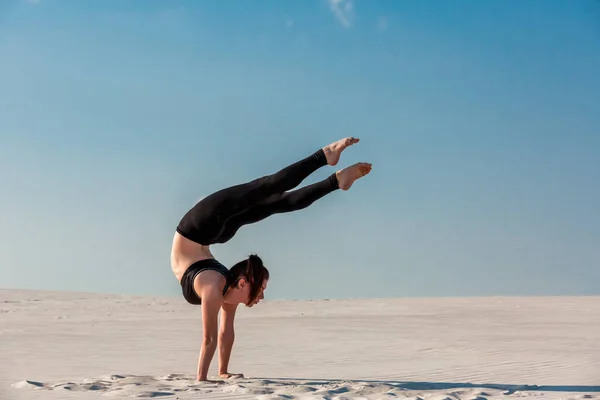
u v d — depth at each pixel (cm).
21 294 2898
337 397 508
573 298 2817
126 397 508
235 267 619
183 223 614
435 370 713
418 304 2470
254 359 834
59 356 840
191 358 841
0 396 516
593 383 611
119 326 1416
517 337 1131
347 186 617
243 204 600
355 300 2781
